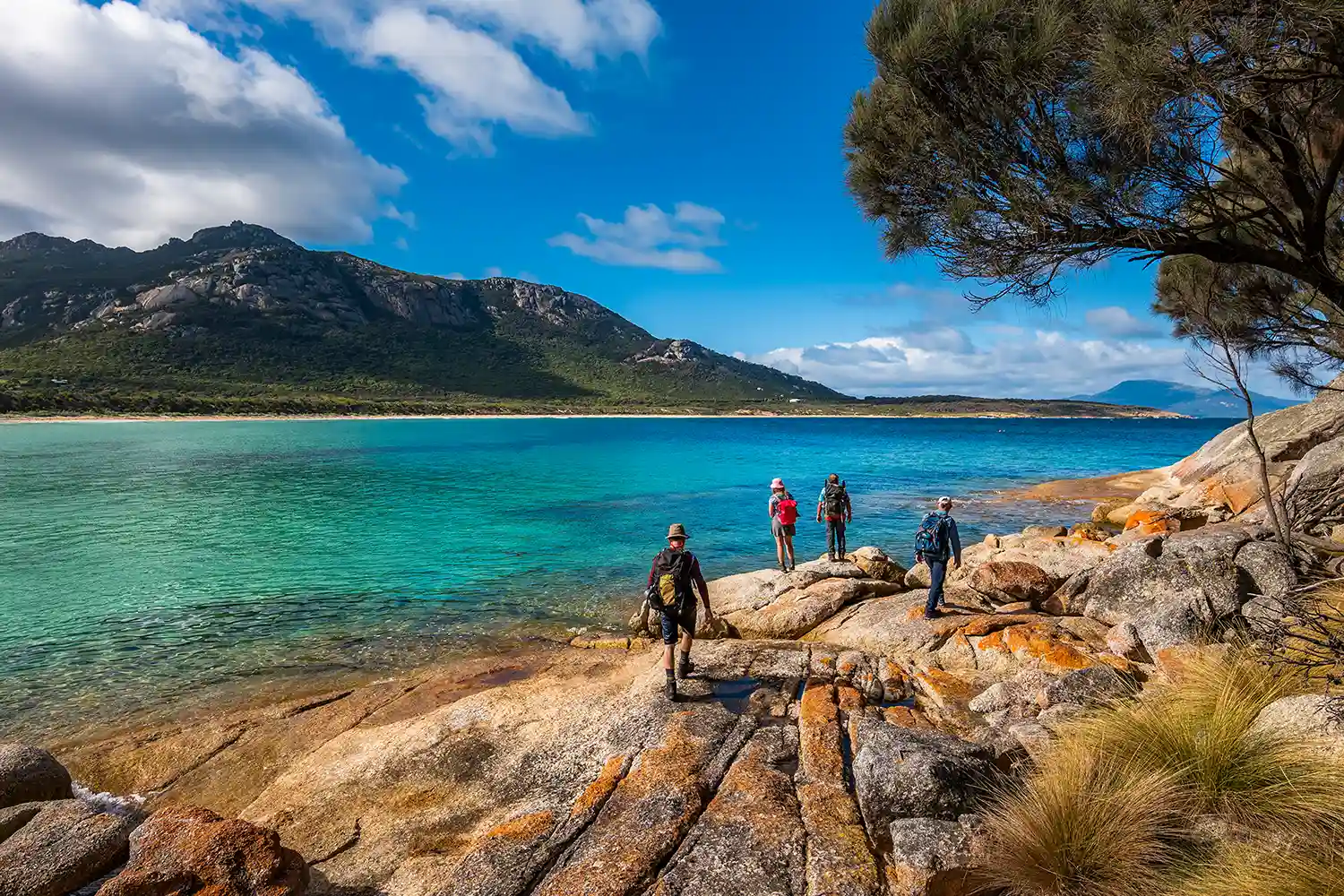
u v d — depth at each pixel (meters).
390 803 5.31
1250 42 4.72
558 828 4.42
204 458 40.16
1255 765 3.76
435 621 10.84
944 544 8.57
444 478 31.91
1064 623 8.01
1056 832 3.56
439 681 8.26
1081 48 5.42
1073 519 20.64
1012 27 5.59
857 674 7.09
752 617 10.11
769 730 5.71
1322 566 7.26
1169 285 9.17
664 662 7.85
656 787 4.77
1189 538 8.65
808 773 4.87
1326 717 3.87
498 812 5.07
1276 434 18.30
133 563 14.78
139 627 10.47
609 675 7.93
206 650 9.53
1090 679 5.59
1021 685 5.93
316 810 5.29
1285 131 5.75
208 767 6.27
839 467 39.06
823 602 9.88
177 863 3.72
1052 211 5.90
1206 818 3.63
